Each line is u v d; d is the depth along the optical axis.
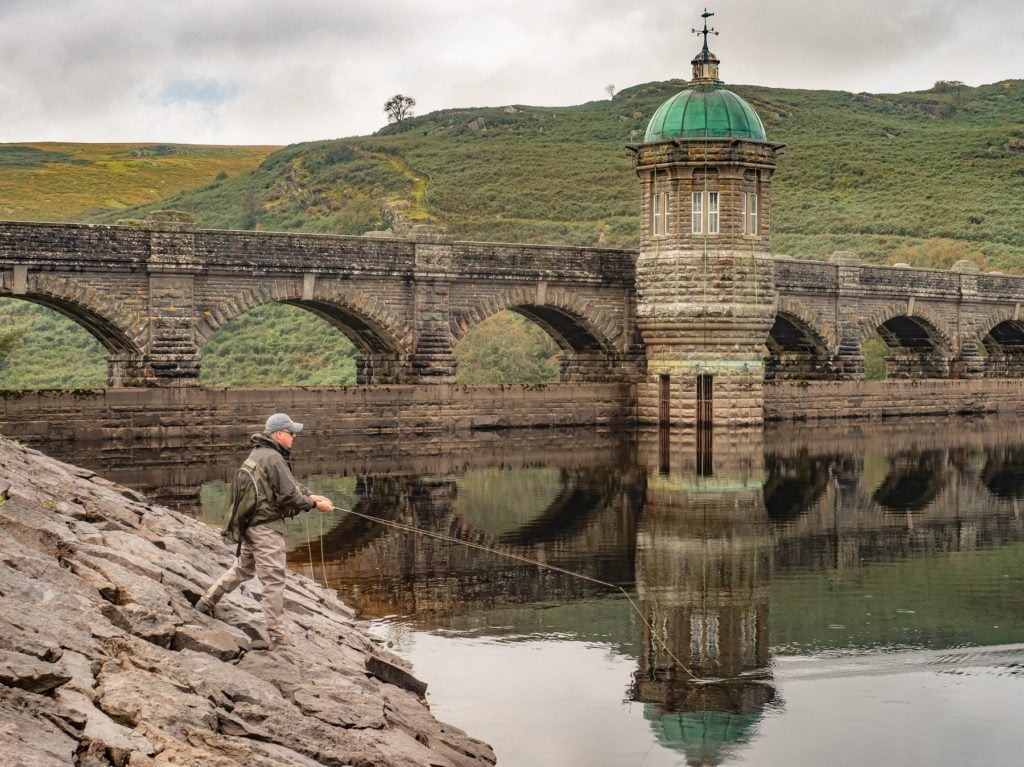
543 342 106.50
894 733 21.11
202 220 146.62
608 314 77.06
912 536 39.97
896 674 24.45
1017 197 154.75
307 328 103.94
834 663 25.19
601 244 127.75
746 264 69.00
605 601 30.33
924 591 31.73
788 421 83.56
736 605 30.11
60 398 58.06
